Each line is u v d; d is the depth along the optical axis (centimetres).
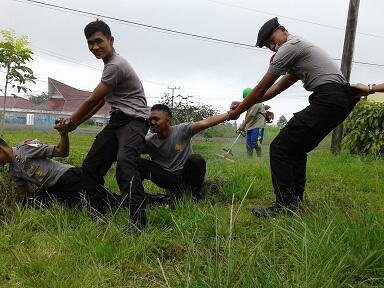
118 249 316
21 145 434
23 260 299
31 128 1845
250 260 266
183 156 471
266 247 316
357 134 1041
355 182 627
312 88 399
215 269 249
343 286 258
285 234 330
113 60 377
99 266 291
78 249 318
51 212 393
